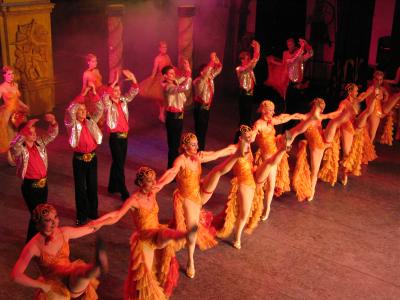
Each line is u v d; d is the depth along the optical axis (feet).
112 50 39.50
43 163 21.79
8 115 29.78
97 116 24.53
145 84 38.70
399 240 25.16
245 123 34.30
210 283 21.22
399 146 37.09
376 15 50.49
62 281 16.52
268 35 44.34
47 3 38.27
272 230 25.43
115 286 20.75
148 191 18.75
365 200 29.01
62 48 49.62
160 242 17.94
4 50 37.19
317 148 27.73
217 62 30.83
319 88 46.06
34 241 16.72
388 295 21.07
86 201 24.86
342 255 23.66
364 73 42.19
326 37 45.65
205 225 22.66
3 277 20.97
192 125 39.19
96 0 50.37
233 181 23.20
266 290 20.95
